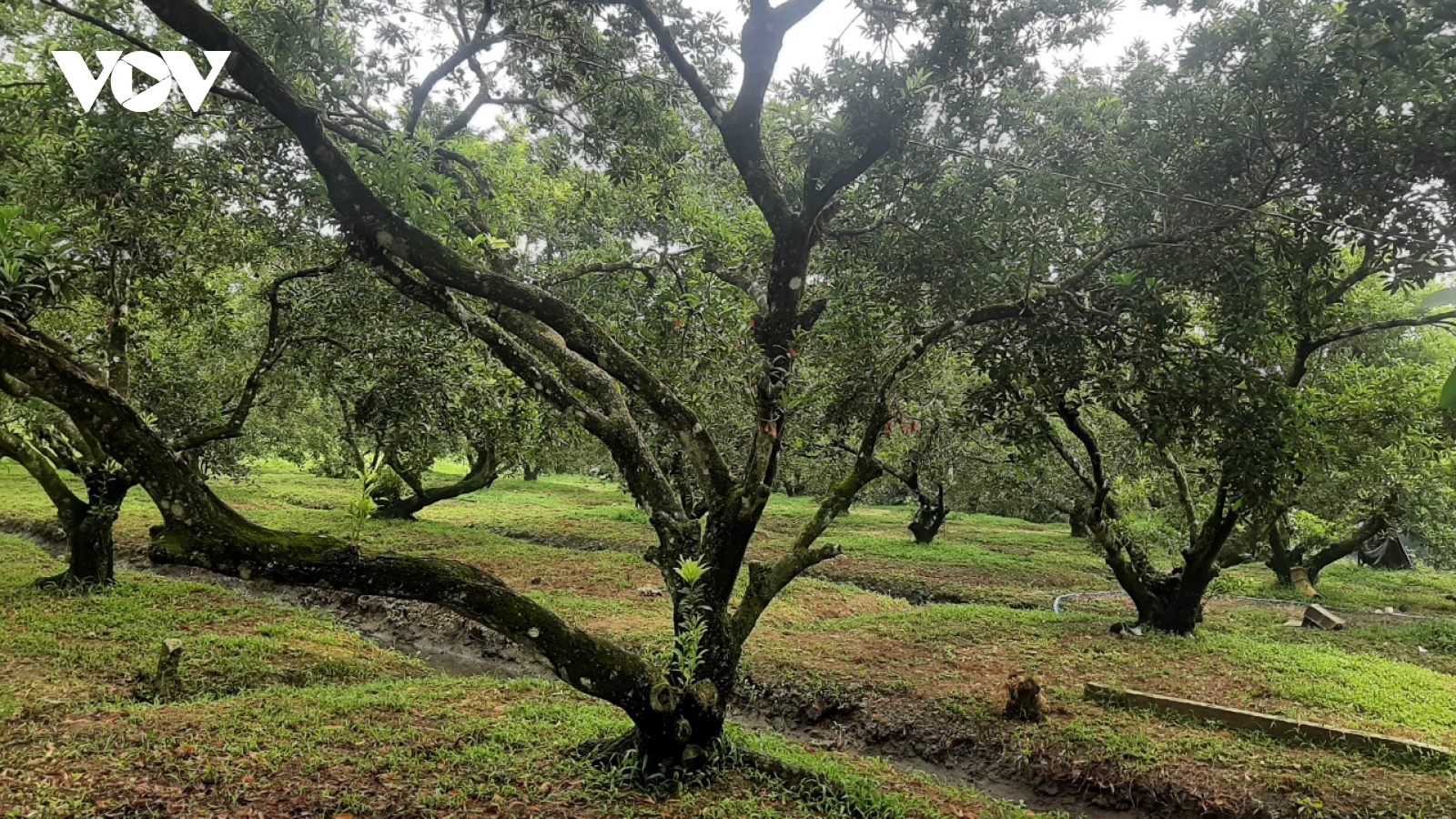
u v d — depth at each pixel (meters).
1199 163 5.49
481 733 5.75
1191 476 11.80
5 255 3.34
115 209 6.11
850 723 7.54
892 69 4.88
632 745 5.16
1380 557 19.44
